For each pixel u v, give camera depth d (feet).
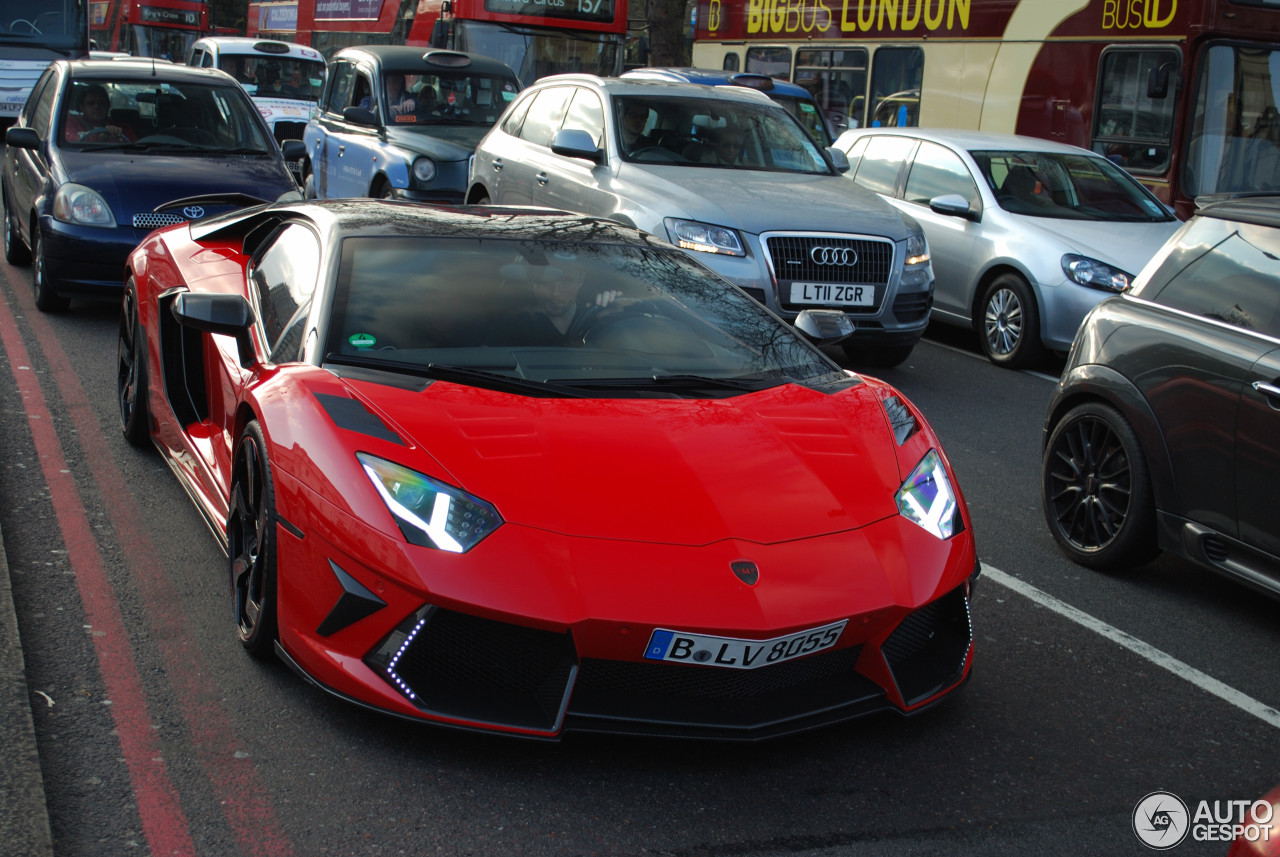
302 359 11.75
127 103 29.22
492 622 9.61
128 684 11.12
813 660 10.25
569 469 10.39
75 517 15.30
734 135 29.45
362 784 9.71
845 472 11.25
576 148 28.02
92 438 18.63
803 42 48.98
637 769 10.17
